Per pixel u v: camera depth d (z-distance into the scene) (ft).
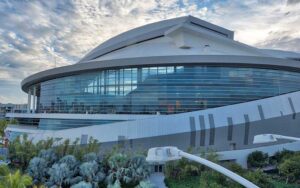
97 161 110.83
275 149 137.08
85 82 179.42
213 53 178.50
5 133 215.72
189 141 139.33
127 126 137.49
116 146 124.67
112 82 169.89
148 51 189.78
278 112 154.92
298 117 160.25
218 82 161.79
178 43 189.26
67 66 177.68
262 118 150.71
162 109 160.86
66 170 99.30
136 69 166.09
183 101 160.45
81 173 101.19
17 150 122.01
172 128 138.00
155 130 136.98
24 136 135.85
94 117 162.20
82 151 118.21
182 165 114.01
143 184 92.32
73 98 183.32
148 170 109.29
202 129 140.56
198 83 161.17
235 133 146.00
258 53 181.27
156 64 160.66
